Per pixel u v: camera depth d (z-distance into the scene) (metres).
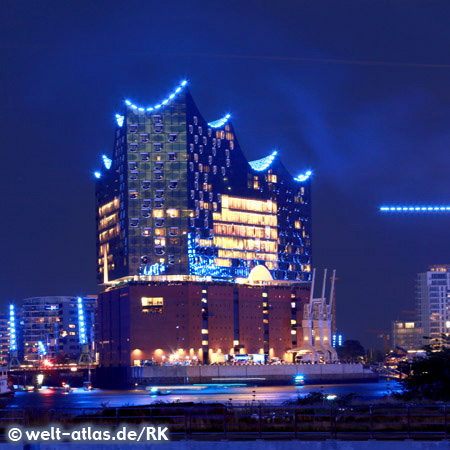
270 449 73.44
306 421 88.69
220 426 85.81
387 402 122.19
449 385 136.50
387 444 72.50
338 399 130.75
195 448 74.25
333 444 73.12
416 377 141.50
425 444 72.19
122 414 95.69
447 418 87.94
